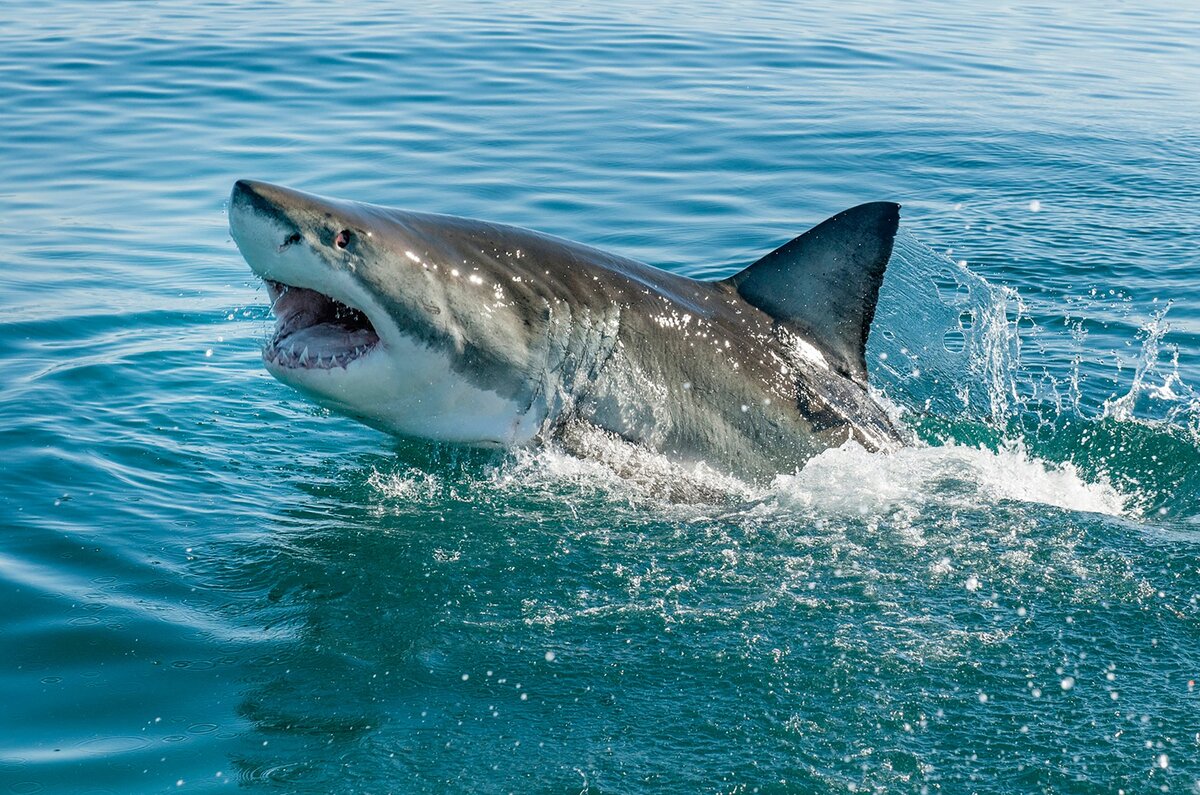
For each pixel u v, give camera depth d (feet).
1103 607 20.11
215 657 18.79
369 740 16.79
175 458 25.88
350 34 75.97
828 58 77.15
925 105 65.21
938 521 23.54
